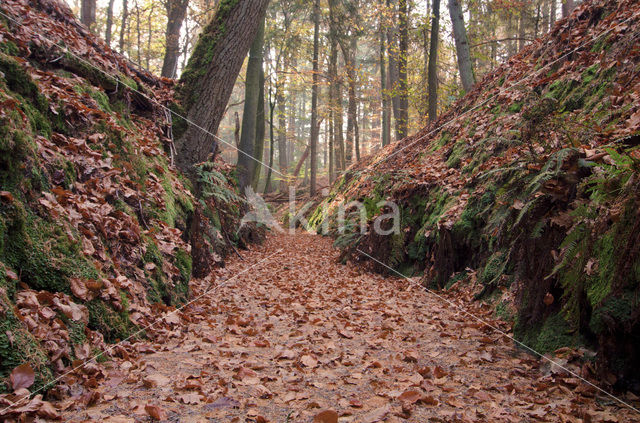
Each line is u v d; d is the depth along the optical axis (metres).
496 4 15.23
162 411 2.04
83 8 13.16
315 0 19.14
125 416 2.01
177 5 13.66
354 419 2.12
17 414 1.81
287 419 2.10
